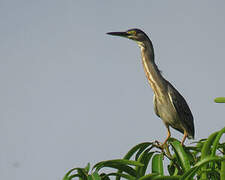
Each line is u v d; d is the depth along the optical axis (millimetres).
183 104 11906
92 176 5391
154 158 6781
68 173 5539
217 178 6020
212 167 6051
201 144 7199
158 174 5750
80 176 5703
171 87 11930
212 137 5848
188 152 7305
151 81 11961
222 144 6703
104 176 5891
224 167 5543
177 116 11781
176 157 6715
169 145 7344
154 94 12008
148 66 12148
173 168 7559
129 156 6996
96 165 5805
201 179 5750
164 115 11953
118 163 5902
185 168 6551
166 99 11719
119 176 6230
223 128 5676
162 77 11984
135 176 6230
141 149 7082
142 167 6988
